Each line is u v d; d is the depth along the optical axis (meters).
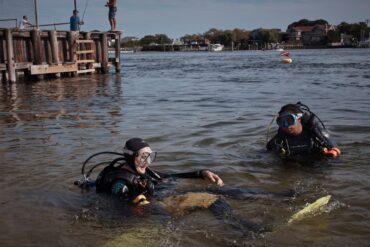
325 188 5.09
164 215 4.35
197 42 169.12
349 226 4.03
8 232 4.08
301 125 6.54
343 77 21.59
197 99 13.56
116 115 10.48
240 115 10.12
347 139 7.35
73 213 4.48
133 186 4.81
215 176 5.18
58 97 14.66
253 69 31.44
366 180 5.30
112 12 27.45
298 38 152.62
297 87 16.94
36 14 22.66
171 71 30.81
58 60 22.81
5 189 5.22
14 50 20.72
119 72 28.45
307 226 4.05
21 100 13.89
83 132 8.38
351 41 146.62
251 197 4.82
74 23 24.84
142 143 4.96
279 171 5.81
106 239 3.90
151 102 12.98
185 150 6.91
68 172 5.84
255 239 3.82
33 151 6.94
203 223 4.16
